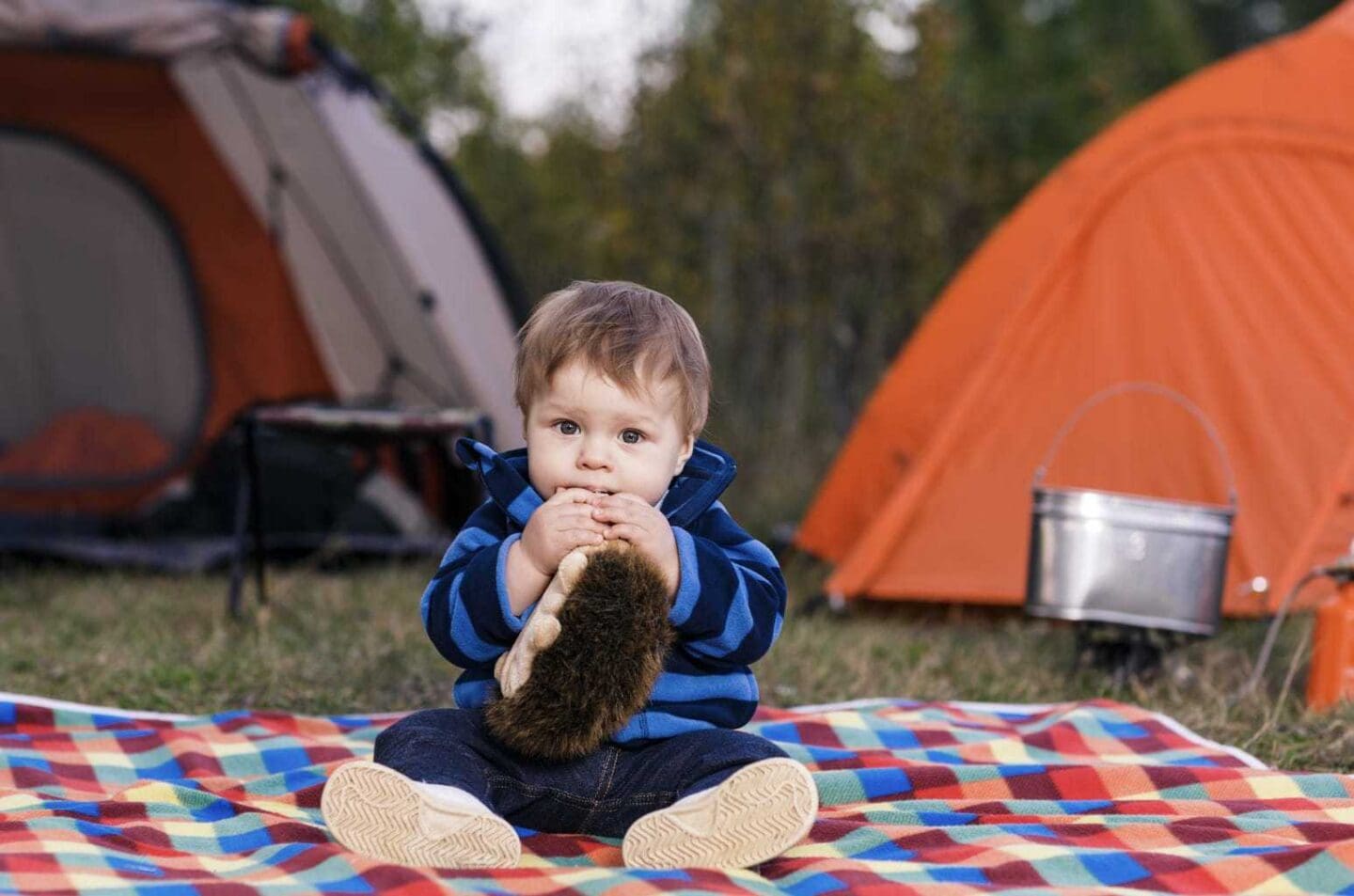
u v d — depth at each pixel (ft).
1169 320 15.49
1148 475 15.05
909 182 27.61
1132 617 12.20
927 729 10.43
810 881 6.81
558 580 7.09
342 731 10.52
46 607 16.08
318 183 20.57
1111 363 15.66
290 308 22.17
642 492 7.40
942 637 15.16
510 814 7.52
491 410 20.43
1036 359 16.11
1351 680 11.42
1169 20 35.63
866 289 28.55
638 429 7.37
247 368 22.21
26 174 22.20
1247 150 15.66
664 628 7.14
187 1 17.94
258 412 14.80
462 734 7.35
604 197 29.01
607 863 7.39
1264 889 6.77
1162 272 15.69
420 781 6.95
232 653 13.07
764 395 28.27
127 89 22.06
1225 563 12.44
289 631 14.28
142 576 18.70
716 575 7.30
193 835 7.69
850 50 27.30
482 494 20.85
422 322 20.54
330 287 21.45
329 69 19.26
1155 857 7.11
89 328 22.43
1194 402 15.02
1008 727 10.75
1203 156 15.88
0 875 6.46
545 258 31.48
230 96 20.65
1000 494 15.70
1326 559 13.74
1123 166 16.19
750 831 6.89
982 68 33.14
